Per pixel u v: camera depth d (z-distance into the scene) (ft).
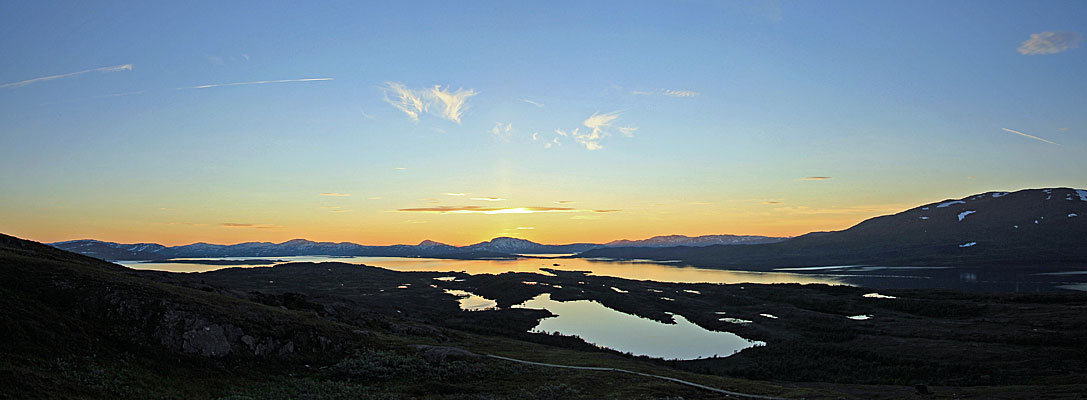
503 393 136.67
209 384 126.62
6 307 121.49
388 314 348.59
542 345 264.52
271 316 169.89
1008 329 318.65
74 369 110.42
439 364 165.99
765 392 150.41
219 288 221.66
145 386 114.83
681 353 297.33
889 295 517.14
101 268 209.26
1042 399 136.87
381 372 152.87
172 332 139.33
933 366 236.02
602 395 136.05
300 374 146.61
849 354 271.28
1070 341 270.87
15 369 99.30
